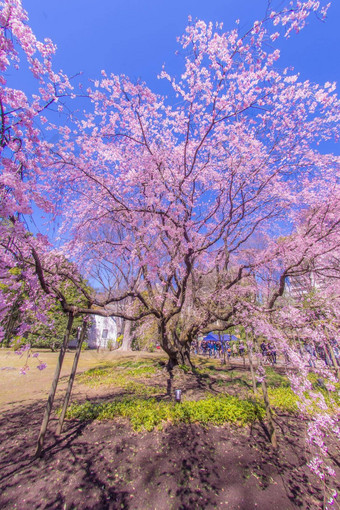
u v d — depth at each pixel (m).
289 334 4.83
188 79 4.75
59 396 6.82
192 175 6.11
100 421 5.01
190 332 10.70
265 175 6.33
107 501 3.12
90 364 12.63
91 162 5.63
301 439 4.62
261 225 8.16
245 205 6.92
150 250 5.36
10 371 9.88
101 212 6.24
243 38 3.85
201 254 7.06
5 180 2.10
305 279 7.66
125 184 5.92
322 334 4.57
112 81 4.50
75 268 6.22
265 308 6.00
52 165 5.00
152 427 4.70
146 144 5.39
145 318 10.66
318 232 6.33
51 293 4.42
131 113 5.26
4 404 6.15
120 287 9.59
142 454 3.98
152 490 3.31
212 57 4.17
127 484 3.38
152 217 5.43
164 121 5.90
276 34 3.74
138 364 11.73
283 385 7.97
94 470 3.60
